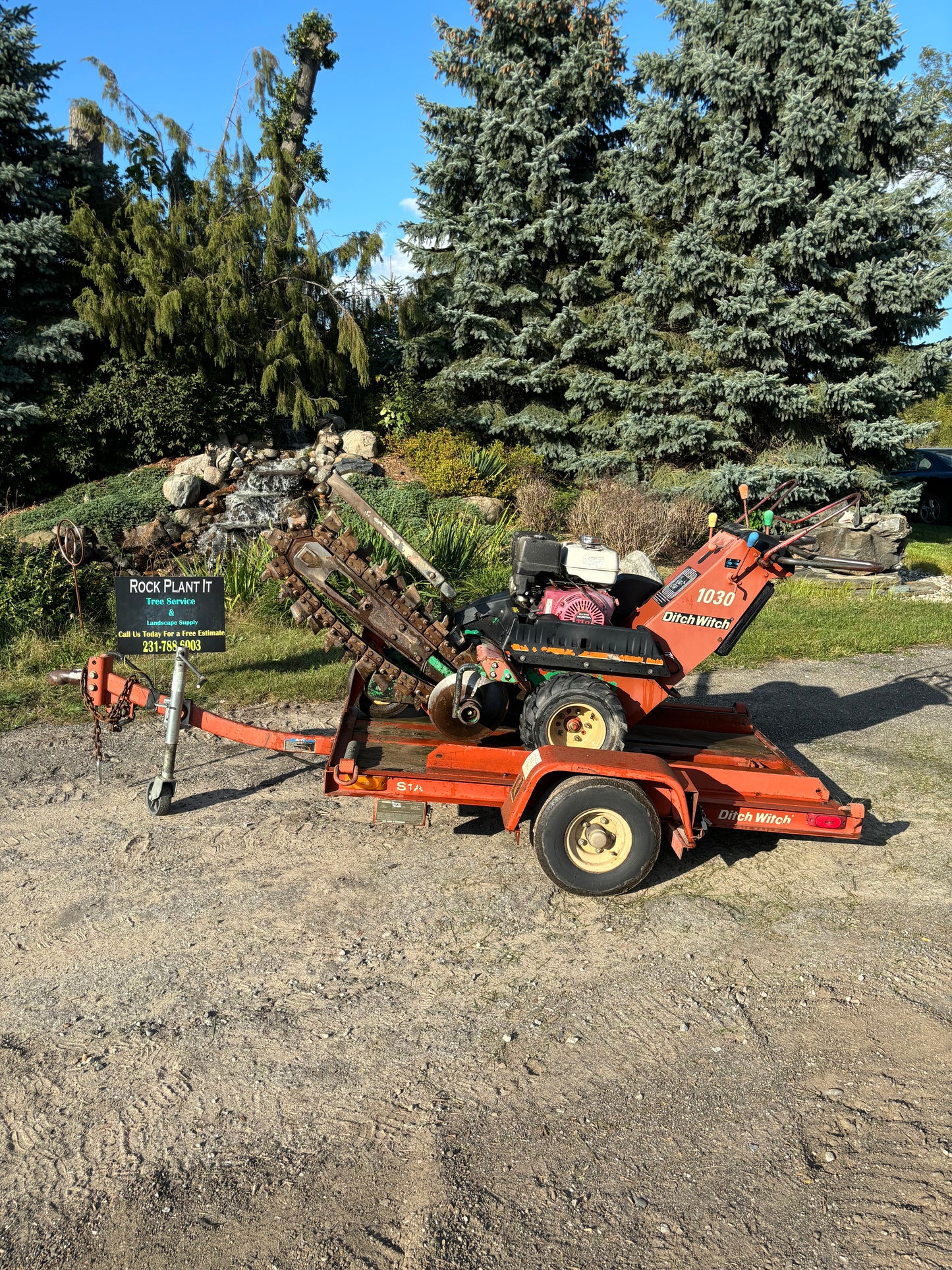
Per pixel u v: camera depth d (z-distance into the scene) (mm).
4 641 8711
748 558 5238
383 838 5273
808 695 8352
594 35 16812
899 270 14727
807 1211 2699
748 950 4145
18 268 13516
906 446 15250
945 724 7520
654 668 4988
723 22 15688
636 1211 2699
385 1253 2555
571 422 16359
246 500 11945
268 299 14359
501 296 16188
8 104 13352
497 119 15977
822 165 15133
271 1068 3311
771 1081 3271
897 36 15078
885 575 13906
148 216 13719
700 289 15297
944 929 4348
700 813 4598
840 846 5289
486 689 5059
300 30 17250
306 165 16469
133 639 6926
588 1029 3557
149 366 13312
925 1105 3139
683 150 15914
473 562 11305
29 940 4145
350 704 5848
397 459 14617
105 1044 3439
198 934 4211
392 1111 3107
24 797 5793
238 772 6262
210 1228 2639
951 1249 2559
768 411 15375
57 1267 2518
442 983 3854
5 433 12656
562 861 4438
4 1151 2928
